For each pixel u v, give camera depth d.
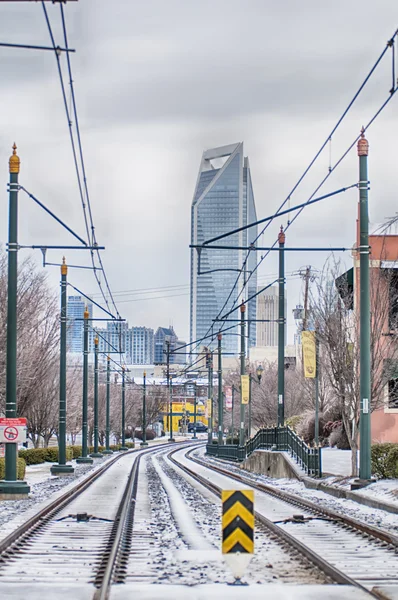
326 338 40.41
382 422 54.78
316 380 43.06
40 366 58.56
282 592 14.57
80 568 17.05
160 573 16.44
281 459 49.62
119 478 53.03
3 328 49.06
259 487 41.28
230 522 15.22
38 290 57.56
